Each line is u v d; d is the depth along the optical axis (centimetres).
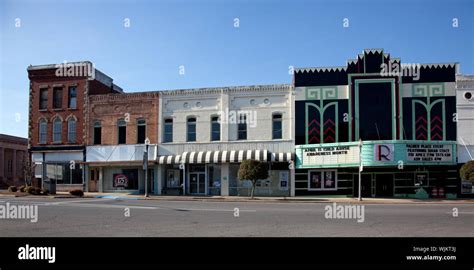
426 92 2942
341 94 3025
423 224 1273
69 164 3512
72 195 2978
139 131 3391
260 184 3109
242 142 3152
